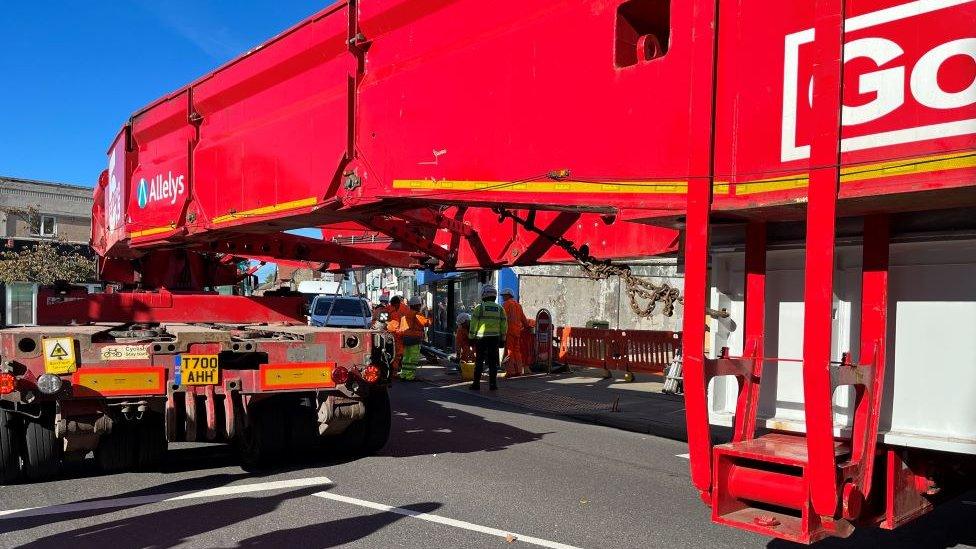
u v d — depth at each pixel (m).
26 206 40.22
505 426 9.62
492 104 4.80
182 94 8.02
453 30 5.16
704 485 3.28
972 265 3.22
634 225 7.66
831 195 2.97
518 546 4.78
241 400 6.59
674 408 11.14
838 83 2.99
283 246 8.89
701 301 3.33
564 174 4.27
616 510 5.67
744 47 3.37
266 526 5.10
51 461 6.23
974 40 2.70
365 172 5.81
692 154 3.50
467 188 4.94
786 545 4.87
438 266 9.42
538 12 4.53
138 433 6.59
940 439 3.22
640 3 3.92
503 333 13.52
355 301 18.34
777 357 3.80
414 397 12.48
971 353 3.21
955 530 5.18
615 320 22.05
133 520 5.21
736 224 3.84
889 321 3.45
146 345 6.25
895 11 2.89
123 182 9.23
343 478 6.56
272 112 6.88
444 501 5.84
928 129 2.79
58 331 6.30
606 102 4.04
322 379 6.75
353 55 5.94
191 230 7.88
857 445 3.31
